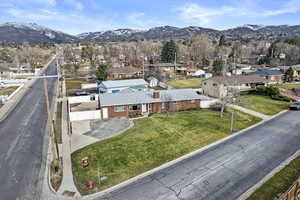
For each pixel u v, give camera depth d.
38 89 53.16
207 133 24.53
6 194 14.76
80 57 124.50
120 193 14.53
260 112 32.91
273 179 15.61
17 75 79.00
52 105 38.88
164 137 23.47
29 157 20.03
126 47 133.88
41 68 97.31
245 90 45.91
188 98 35.03
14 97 44.62
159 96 34.72
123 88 46.72
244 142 22.22
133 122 29.22
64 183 15.80
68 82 63.34
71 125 28.62
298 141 22.30
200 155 19.59
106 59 114.00
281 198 11.70
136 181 15.88
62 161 19.12
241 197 13.80
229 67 82.94
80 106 38.41
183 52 119.06
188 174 16.58
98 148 21.31
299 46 99.69
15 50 135.38
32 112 34.56
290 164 17.67
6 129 27.22
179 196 14.08
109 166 18.02
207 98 36.72
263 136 23.75
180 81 62.41
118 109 31.86
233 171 16.84
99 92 49.03
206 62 99.88
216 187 14.91
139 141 22.61
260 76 56.41
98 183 15.71
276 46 98.75
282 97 40.34
